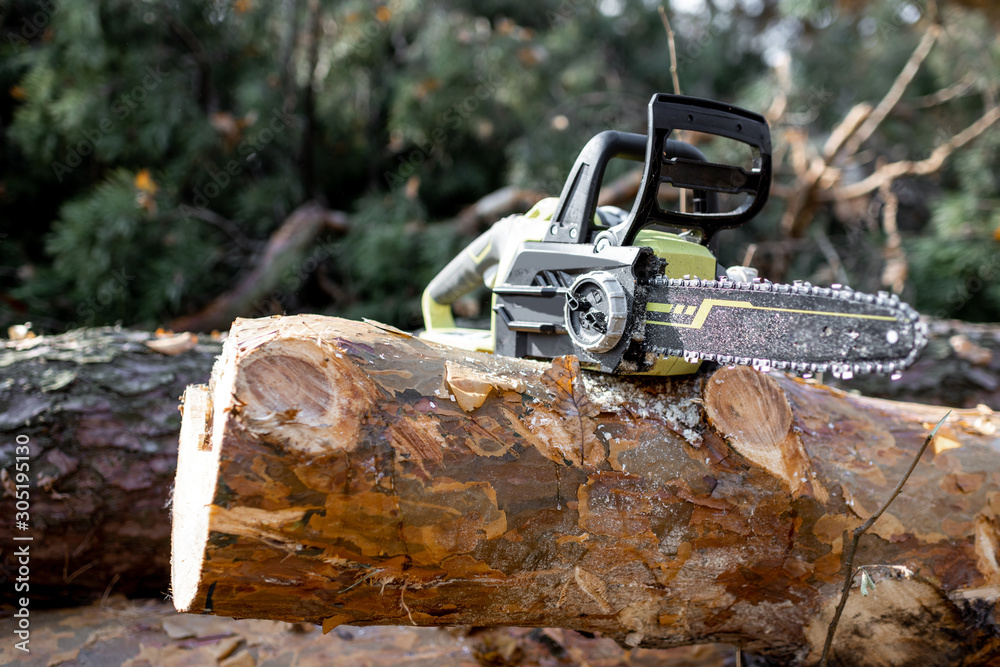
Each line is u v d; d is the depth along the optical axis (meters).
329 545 0.93
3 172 4.09
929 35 3.48
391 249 4.01
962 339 2.71
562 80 4.37
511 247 1.38
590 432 1.10
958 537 1.25
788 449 1.19
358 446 0.93
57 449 1.63
